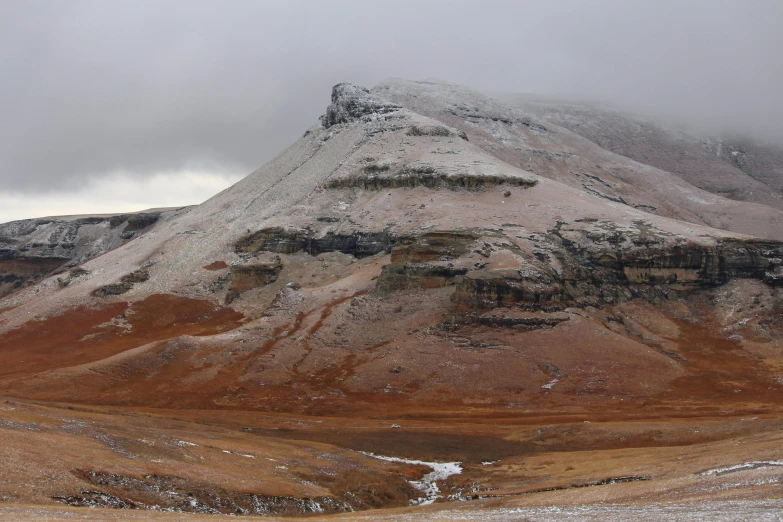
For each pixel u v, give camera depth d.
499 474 58.91
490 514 37.12
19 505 34.62
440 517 36.81
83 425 56.41
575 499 41.03
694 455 53.16
